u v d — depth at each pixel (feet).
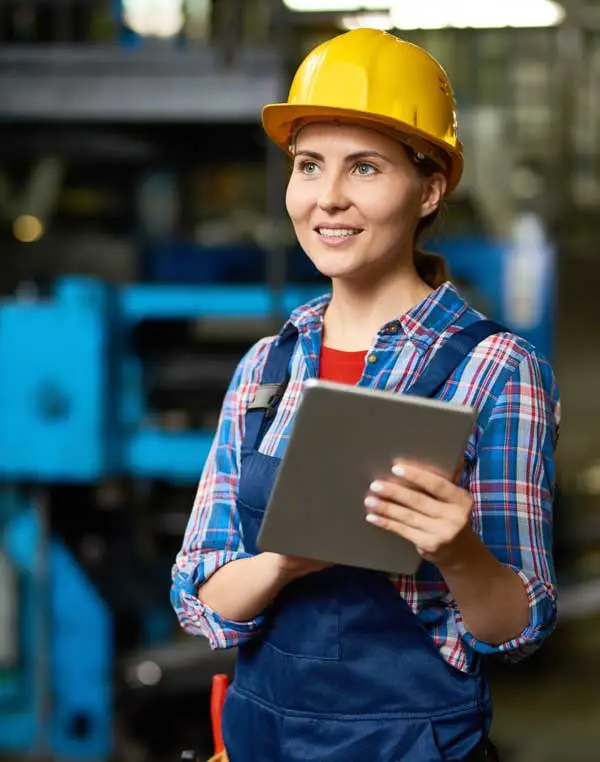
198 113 16.25
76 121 17.02
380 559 5.44
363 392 5.02
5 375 15.10
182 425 16.19
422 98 5.94
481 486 5.80
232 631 5.99
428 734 5.74
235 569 5.97
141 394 16.16
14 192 19.88
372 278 6.14
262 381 6.31
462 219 20.01
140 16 17.13
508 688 21.58
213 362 16.69
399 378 5.93
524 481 5.79
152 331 16.92
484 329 5.98
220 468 6.45
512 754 18.17
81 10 17.52
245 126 17.39
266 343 6.58
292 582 5.94
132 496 16.42
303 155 6.04
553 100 22.49
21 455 15.06
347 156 5.90
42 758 15.51
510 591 5.57
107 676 15.49
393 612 5.79
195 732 15.85
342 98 5.85
